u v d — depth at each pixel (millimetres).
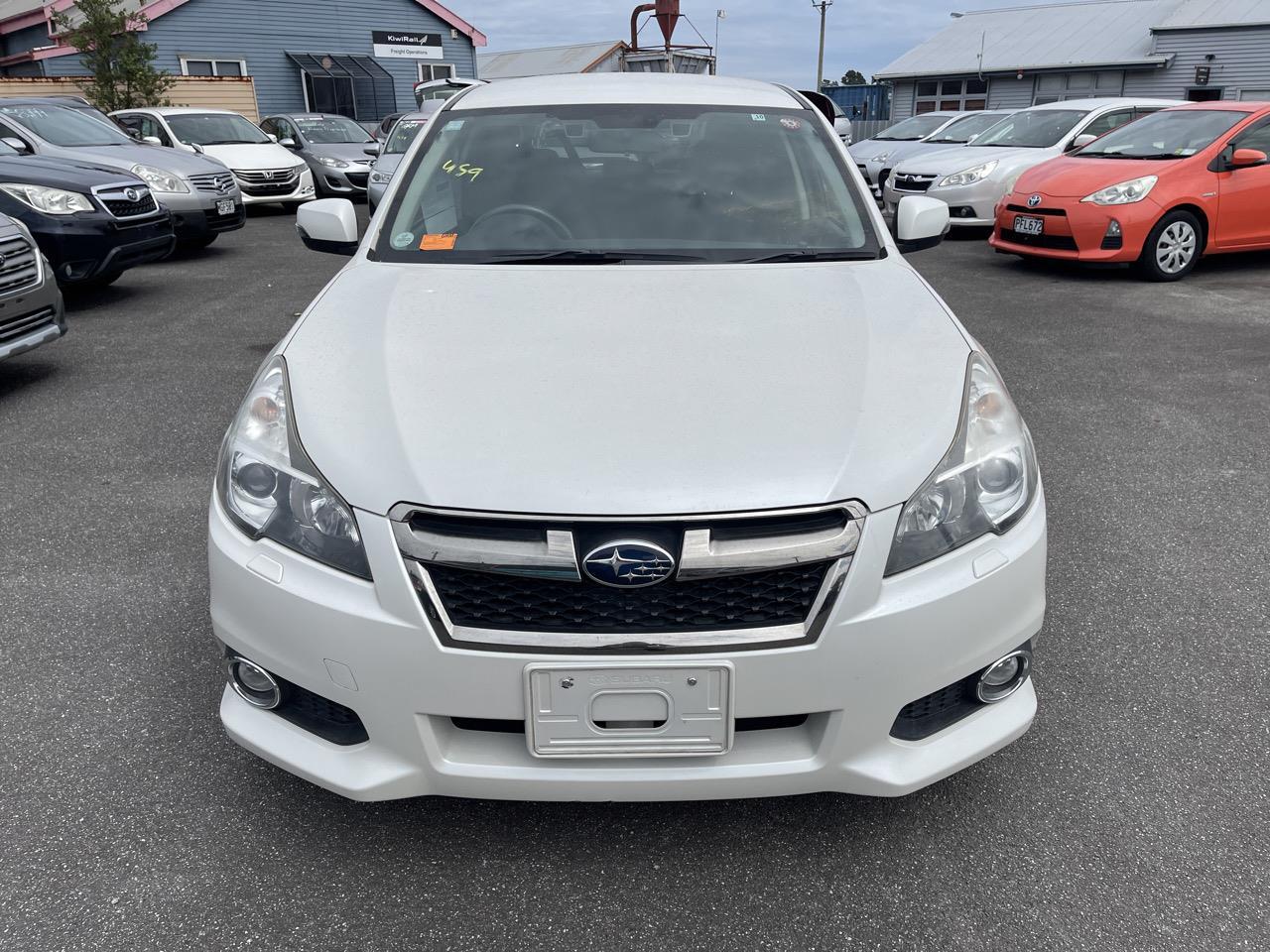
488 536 1586
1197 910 1755
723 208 2732
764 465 1629
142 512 3525
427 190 2832
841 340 2018
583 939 1716
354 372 1912
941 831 1960
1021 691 1898
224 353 5871
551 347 1980
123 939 1708
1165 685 2434
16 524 3430
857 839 1941
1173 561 3092
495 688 1604
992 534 1751
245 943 1704
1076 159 8484
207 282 8359
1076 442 4191
